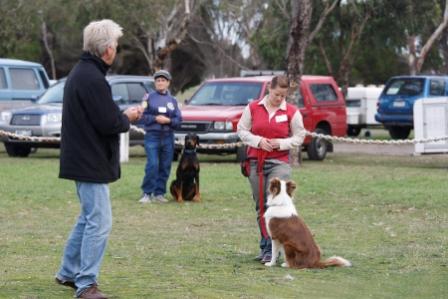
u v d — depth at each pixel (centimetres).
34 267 882
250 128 911
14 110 2169
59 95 2250
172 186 1430
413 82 3077
